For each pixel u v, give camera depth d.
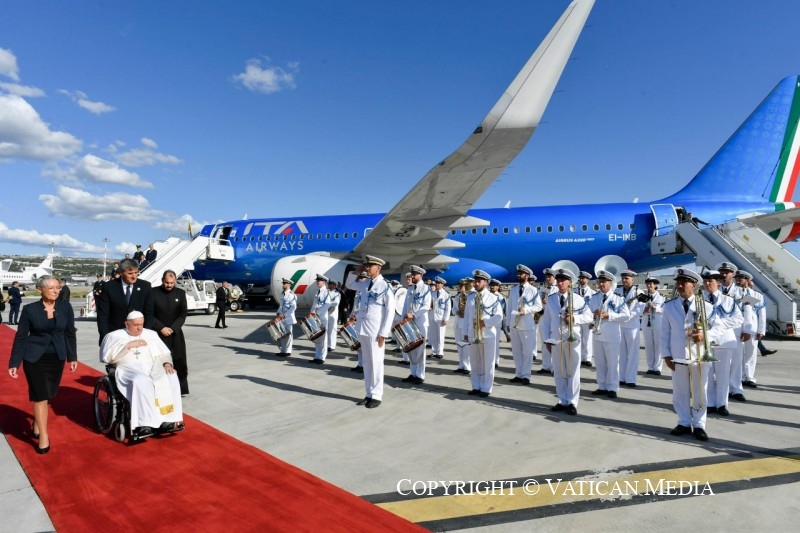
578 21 8.47
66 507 3.77
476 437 5.56
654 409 7.00
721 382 6.63
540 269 18.84
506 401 7.43
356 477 4.36
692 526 3.41
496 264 18.88
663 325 5.88
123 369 5.44
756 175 19.70
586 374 10.06
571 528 3.39
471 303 8.02
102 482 4.25
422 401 7.38
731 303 6.21
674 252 17.58
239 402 7.19
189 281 22.34
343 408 6.88
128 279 6.67
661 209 18.28
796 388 8.37
